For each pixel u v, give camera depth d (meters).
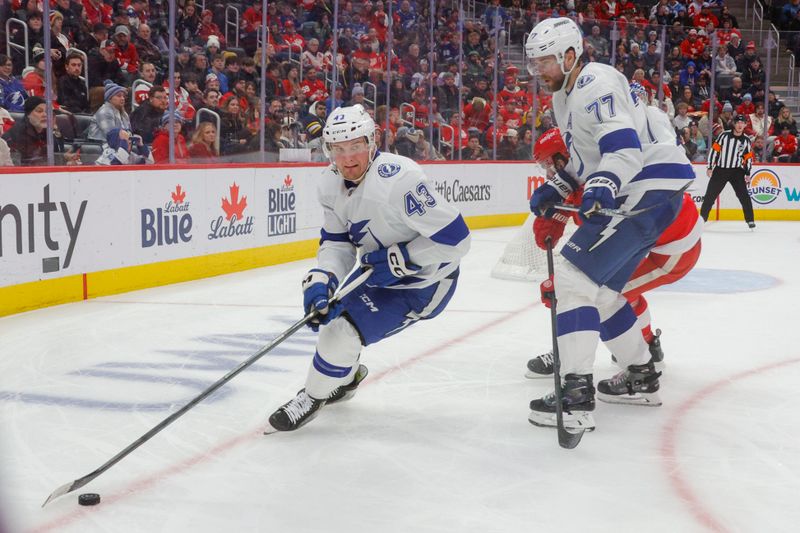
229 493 2.60
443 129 11.37
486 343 4.72
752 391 3.79
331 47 9.30
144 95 7.04
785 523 2.39
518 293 6.43
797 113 14.36
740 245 9.82
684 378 4.01
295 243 8.38
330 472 2.78
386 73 10.20
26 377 3.98
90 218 6.01
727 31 13.85
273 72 8.52
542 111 12.91
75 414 3.43
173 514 2.44
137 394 3.71
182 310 5.66
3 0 6.10
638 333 3.49
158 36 7.27
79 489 2.62
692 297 6.22
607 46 13.22
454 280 3.24
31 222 5.54
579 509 2.48
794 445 3.08
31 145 6.10
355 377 3.54
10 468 2.82
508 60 12.39
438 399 3.64
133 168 6.35
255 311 5.64
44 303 5.69
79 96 6.58
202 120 7.60
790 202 13.77
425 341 4.75
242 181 7.55
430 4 10.78
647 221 3.21
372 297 3.12
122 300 6.01
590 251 3.12
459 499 2.55
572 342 3.11
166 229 6.71
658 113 3.35
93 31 6.71
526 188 12.84
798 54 14.34
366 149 2.93
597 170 3.07
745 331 5.05
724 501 2.55
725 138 11.60
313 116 9.11
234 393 3.72
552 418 3.22
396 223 3.03
